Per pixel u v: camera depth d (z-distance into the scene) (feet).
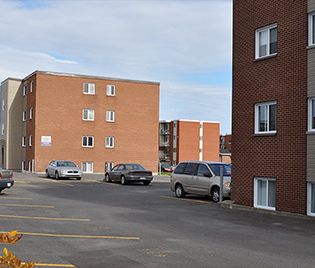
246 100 59.21
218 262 27.43
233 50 61.98
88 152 159.84
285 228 41.55
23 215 47.80
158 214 50.96
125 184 104.12
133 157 167.02
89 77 160.76
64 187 92.73
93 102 161.17
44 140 153.38
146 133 169.48
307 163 49.47
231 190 61.05
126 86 166.61
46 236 35.68
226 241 34.58
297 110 51.26
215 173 66.08
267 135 55.31
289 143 52.06
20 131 173.78
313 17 50.21
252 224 43.98
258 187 57.00
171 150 297.33
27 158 162.40
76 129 158.20
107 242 33.60
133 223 43.80
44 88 154.10
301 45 51.13
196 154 293.64
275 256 29.30
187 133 292.20
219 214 51.57
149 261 27.48
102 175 145.79
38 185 97.14
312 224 44.21
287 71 52.90
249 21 59.31
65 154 156.15
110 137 163.63
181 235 37.17
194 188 68.74
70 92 157.69
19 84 174.29
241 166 59.47
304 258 28.78
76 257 28.40
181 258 28.43
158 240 34.71
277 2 54.85
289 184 51.75
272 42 56.08
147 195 75.97
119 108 165.27
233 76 61.77
